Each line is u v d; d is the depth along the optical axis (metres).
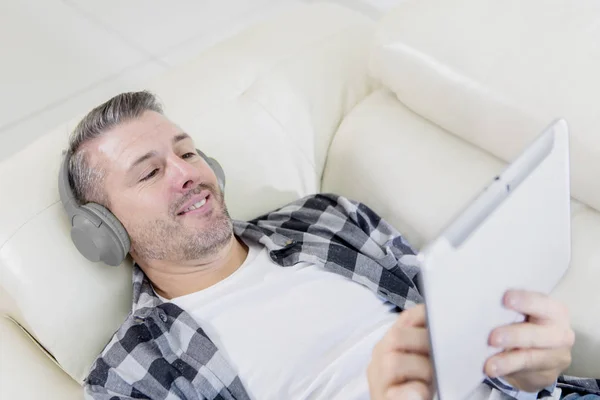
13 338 1.16
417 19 1.27
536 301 0.79
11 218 1.11
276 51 1.40
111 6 2.65
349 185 1.37
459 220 0.66
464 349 0.72
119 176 1.13
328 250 1.21
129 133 1.15
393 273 1.24
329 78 1.41
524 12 1.20
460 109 1.22
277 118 1.34
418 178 1.28
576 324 1.09
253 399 1.07
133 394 1.05
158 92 1.33
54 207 1.14
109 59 2.39
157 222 1.14
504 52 1.18
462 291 0.68
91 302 1.13
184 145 1.19
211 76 1.34
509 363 0.80
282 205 1.35
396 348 0.82
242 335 1.11
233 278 1.19
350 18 1.51
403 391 0.78
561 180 0.81
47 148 1.21
